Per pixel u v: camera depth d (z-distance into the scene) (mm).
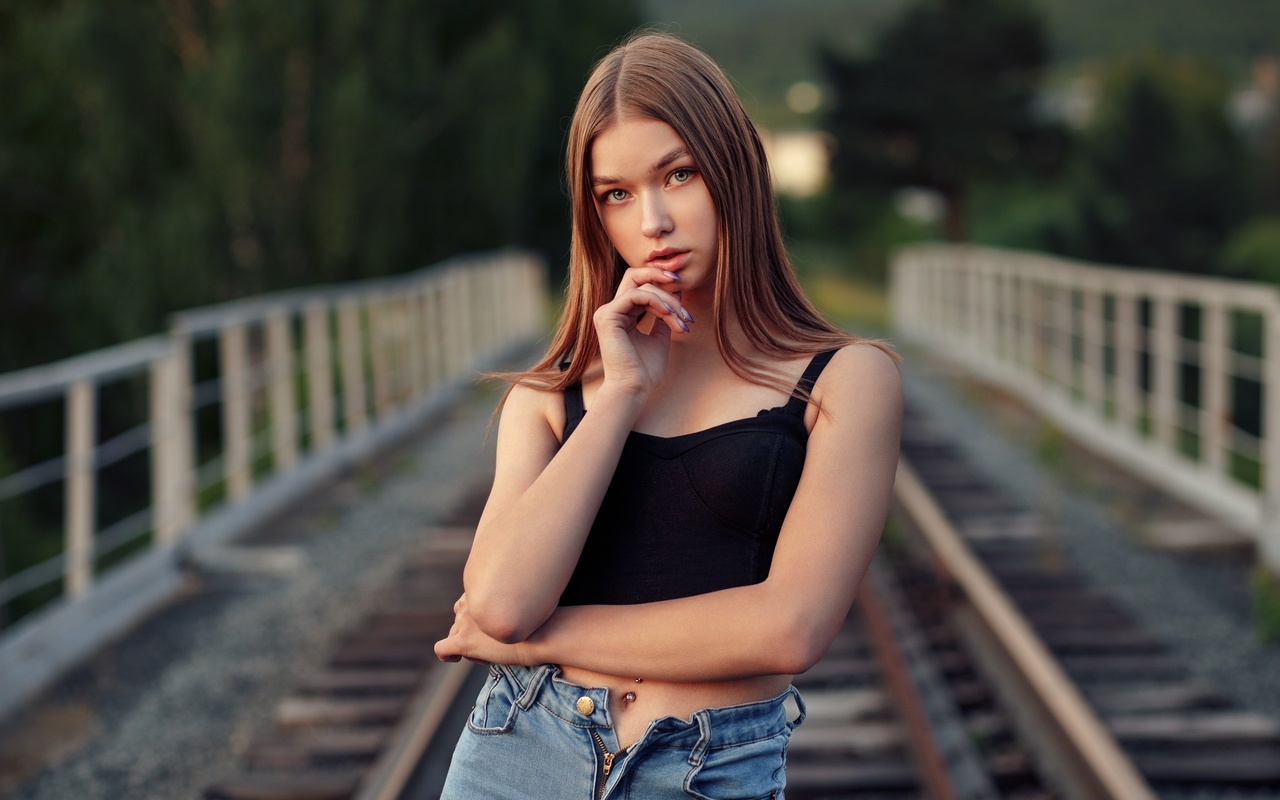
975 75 50781
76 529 5629
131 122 18812
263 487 8102
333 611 5957
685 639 1455
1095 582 6172
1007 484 8414
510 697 1559
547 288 33281
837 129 53375
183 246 18516
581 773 1492
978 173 52219
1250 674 4918
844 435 1503
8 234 20031
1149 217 38906
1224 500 7195
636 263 1582
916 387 13367
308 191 20375
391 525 7633
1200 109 40500
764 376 1536
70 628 5379
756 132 1600
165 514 6645
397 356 12312
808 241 59188
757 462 1490
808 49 53906
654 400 1584
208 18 20250
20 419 18422
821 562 1456
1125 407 9680
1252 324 23328
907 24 51562
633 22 38188
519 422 1662
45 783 4121
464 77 23141
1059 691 3754
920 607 5312
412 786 3344
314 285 21375
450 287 14328
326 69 20531
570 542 1461
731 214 1545
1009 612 4527
